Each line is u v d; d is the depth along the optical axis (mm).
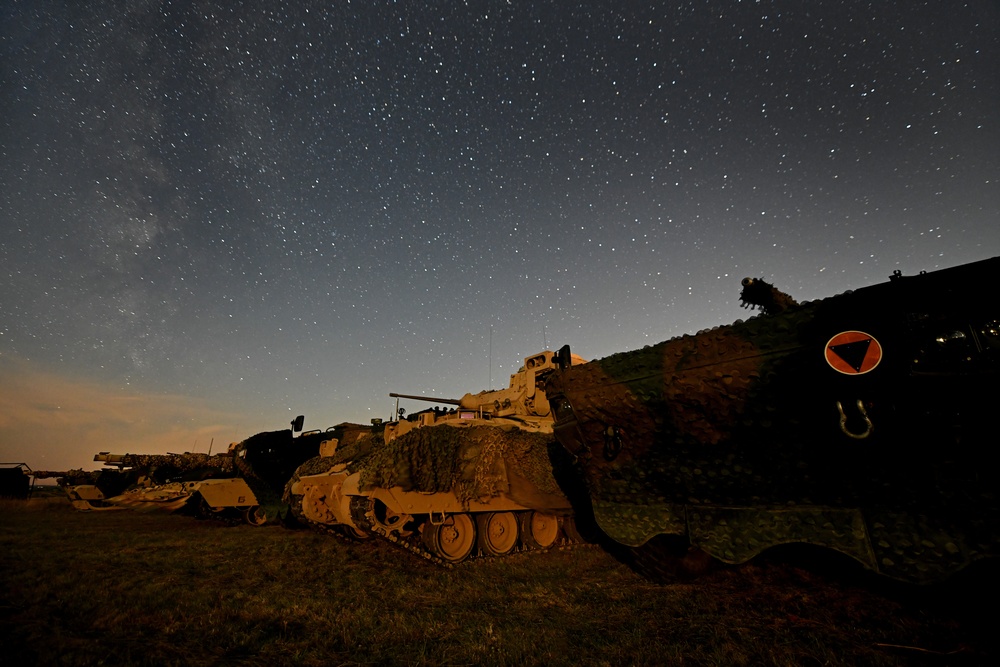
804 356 3500
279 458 16469
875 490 3512
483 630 4363
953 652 3479
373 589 6137
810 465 3777
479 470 8016
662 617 4605
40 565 7496
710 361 3916
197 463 21344
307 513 11719
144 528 13656
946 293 2967
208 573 7125
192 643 4145
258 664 3721
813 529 3871
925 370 3045
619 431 4832
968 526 3150
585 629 4371
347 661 3795
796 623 4309
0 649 3816
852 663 3434
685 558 5789
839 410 3445
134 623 4664
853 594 5059
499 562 7828
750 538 4211
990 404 2902
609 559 7730
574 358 10891
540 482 8469
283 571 7250
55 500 24922
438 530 7820
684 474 4562
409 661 3762
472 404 12992
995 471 2988
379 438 11258
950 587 4410
